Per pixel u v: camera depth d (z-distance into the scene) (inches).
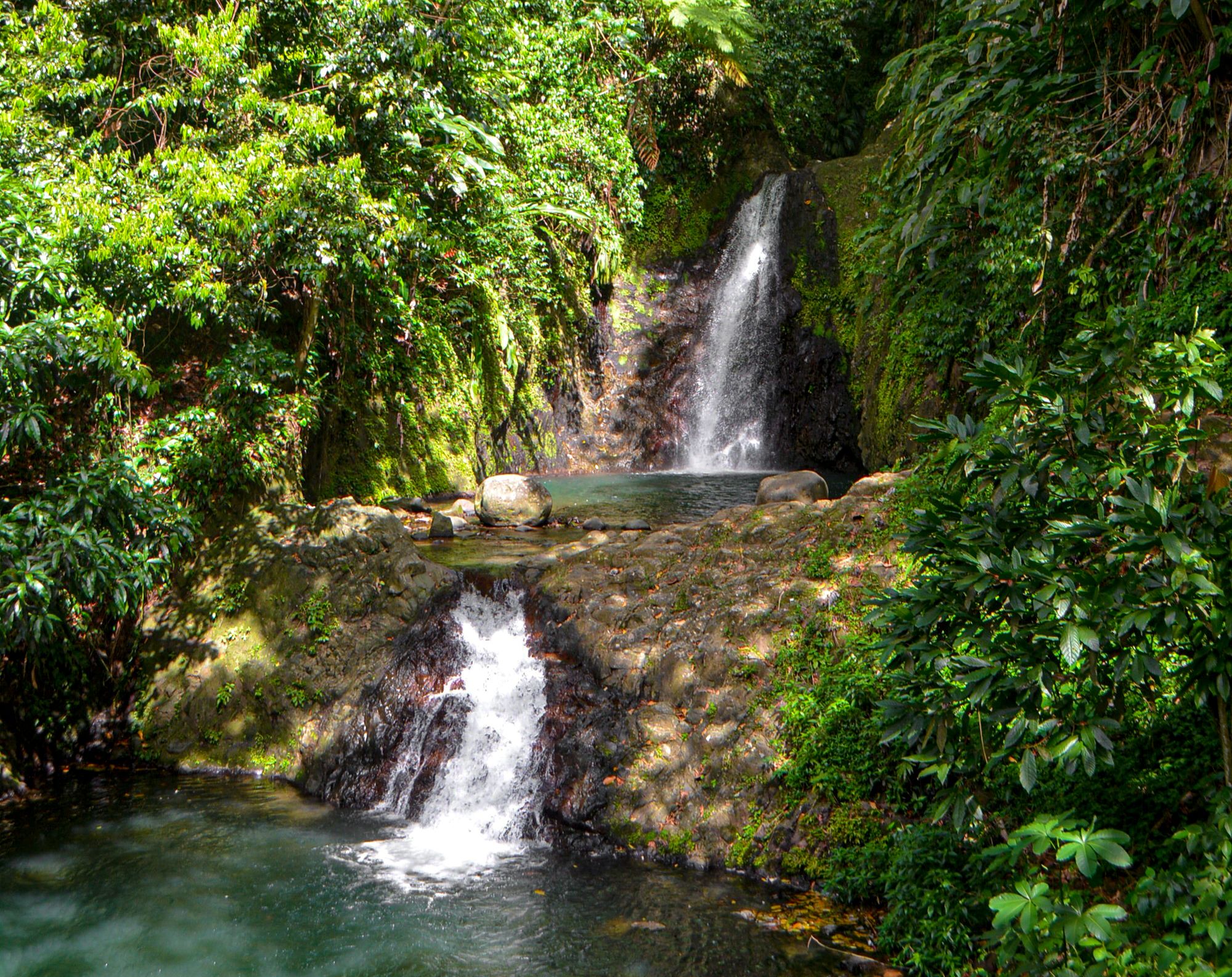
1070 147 236.7
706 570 254.2
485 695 244.5
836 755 196.4
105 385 273.1
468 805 226.8
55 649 261.9
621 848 206.8
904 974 156.3
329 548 282.5
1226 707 123.4
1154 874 129.4
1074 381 132.7
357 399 405.4
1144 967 119.7
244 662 269.9
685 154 646.5
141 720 268.1
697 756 212.1
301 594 277.3
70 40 305.9
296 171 291.9
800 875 189.6
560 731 229.9
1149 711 166.9
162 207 269.0
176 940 175.3
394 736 244.2
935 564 143.7
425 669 255.9
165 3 312.8
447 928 178.2
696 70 639.1
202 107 314.0
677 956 166.1
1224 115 212.1
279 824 226.4
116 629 279.4
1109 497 131.7
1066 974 121.1
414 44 339.9
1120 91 237.5
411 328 391.9
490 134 437.7
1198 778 156.2
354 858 208.8
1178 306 210.4
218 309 284.2
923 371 401.1
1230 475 159.6
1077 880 154.0
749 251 623.8
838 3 700.0
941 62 290.4
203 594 286.2
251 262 298.0
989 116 241.9
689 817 205.3
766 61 665.0
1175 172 218.7
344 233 300.0
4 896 191.6
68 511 222.2
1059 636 124.3
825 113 708.0
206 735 263.6
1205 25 192.5
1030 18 232.2
